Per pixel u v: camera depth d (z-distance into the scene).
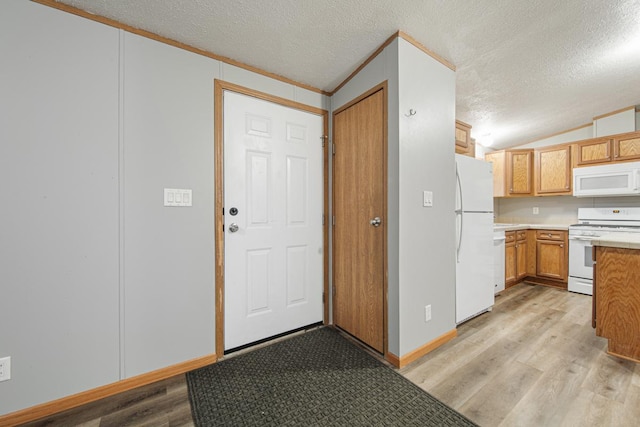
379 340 1.85
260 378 1.59
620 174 2.96
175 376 1.64
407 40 1.71
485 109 2.95
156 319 1.61
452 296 2.07
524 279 3.73
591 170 3.17
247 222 1.96
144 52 1.58
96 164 1.45
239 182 1.93
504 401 1.37
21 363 1.28
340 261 2.28
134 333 1.54
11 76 1.26
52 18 1.35
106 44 1.48
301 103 2.22
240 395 1.44
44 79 1.33
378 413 1.29
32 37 1.30
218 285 1.81
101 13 1.45
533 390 1.45
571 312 2.58
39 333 1.32
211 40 1.69
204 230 1.76
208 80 1.80
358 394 1.43
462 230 2.30
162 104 1.63
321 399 1.40
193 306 1.72
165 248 1.63
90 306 1.43
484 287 2.53
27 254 1.29
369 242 1.96
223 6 1.42
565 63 2.04
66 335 1.38
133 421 1.27
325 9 1.46
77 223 1.40
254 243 2.00
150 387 1.53
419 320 1.82
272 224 2.08
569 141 3.66
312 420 1.25
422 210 1.84
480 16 1.54
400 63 1.68
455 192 2.11
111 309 1.48
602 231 3.03
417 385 1.50
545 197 3.91
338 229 2.31
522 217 4.12
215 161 1.81
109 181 1.48
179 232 1.68
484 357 1.79
